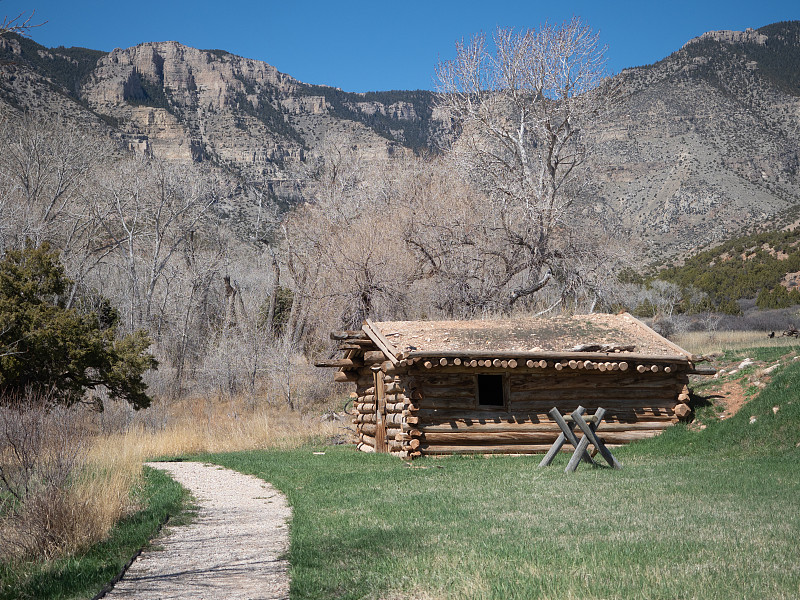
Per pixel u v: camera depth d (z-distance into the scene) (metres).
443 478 12.71
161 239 53.69
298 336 40.41
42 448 9.44
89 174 55.81
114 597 6.41
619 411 16.78
